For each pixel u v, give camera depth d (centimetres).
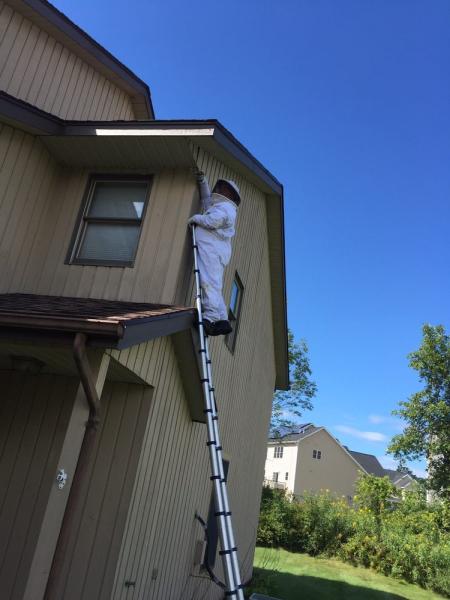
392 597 997
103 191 561
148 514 475
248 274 826
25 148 530
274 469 3772
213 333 480
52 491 331
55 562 321
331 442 3728
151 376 454
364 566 1317
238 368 814
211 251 505
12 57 623
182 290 505
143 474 452
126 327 323
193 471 619
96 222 545
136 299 491
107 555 404
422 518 1417
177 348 498
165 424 500
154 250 506
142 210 537
